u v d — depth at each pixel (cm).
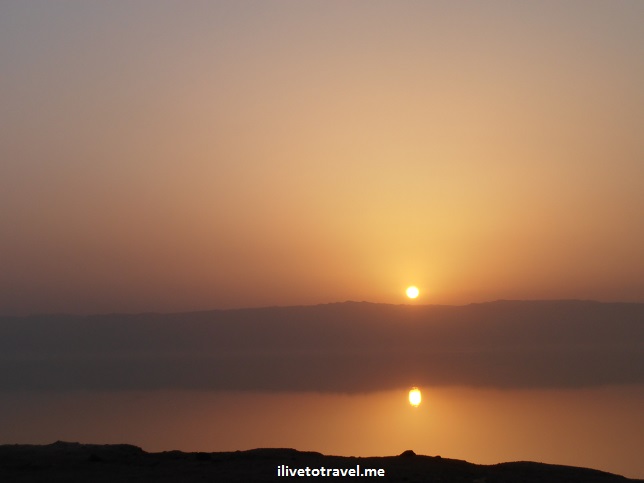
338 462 2425
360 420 8150
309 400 10919
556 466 2461
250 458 2541
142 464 2403
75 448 2655
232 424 8075
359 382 14662
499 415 8481
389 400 10569
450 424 7662
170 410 9938
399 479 2200
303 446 6053
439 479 2208
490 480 2228
